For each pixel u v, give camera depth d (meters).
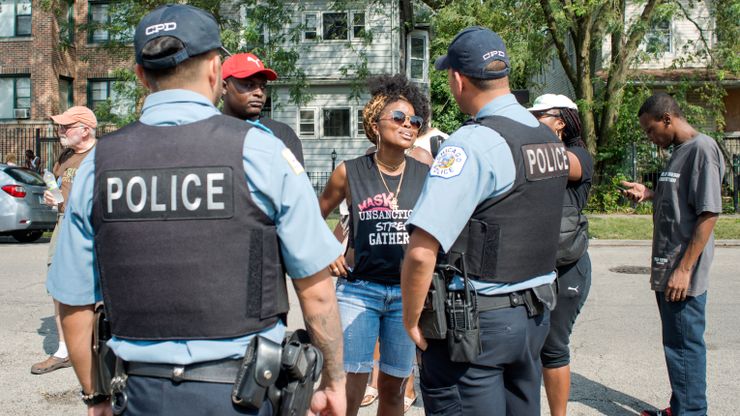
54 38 25.36
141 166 1.86
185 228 1.81
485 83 2.65
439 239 2.37
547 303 2.61
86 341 1.99
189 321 1.81
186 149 1.86
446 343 2.54
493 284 2.52
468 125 2.58
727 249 12.25
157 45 1.92
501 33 17.00
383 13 21.36
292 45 23.73
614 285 8.77
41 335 6.24
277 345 1.83
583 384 4.88
